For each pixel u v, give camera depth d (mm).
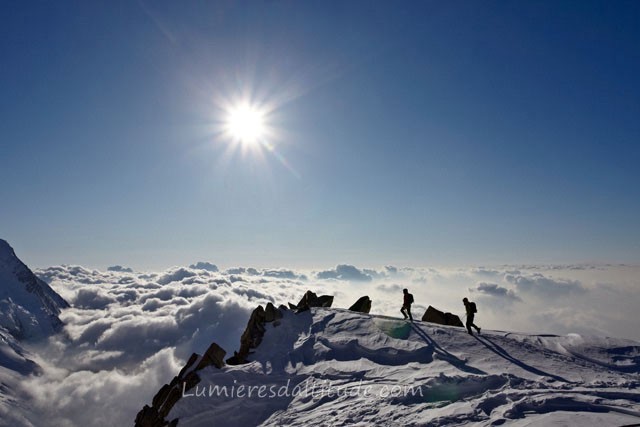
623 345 15117
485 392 10812
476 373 12266
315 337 18016
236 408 13430
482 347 15102
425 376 12406
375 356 15375
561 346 15156
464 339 16172
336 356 15836
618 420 8211
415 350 15125
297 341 18234
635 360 13742
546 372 12297
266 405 13188
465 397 10734
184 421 13586
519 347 15039
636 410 8883
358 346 16266
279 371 15422
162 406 14812
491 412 9336
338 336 17734
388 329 17938
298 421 11062
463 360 13750
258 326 20594
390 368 14000
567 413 8703
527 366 12891
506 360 13539
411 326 18234
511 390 10539
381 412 10320
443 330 17516
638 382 11375
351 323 19312
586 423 8023
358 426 9656
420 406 10344
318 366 15219
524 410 9203
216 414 13430
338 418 10445
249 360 17891
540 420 8320
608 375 12062
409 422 9359
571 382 11320
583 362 13469
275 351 17703
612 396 10078
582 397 9695
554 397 9680
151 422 14273
